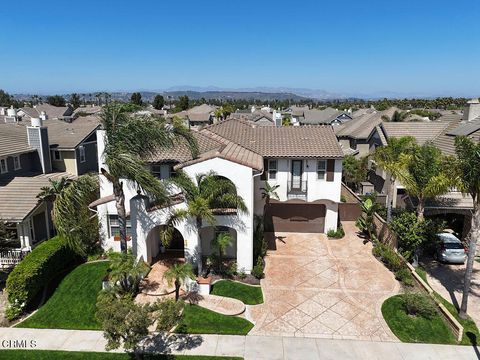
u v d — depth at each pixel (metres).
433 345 15.85
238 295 19.50
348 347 15.66
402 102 148.38
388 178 32.00
